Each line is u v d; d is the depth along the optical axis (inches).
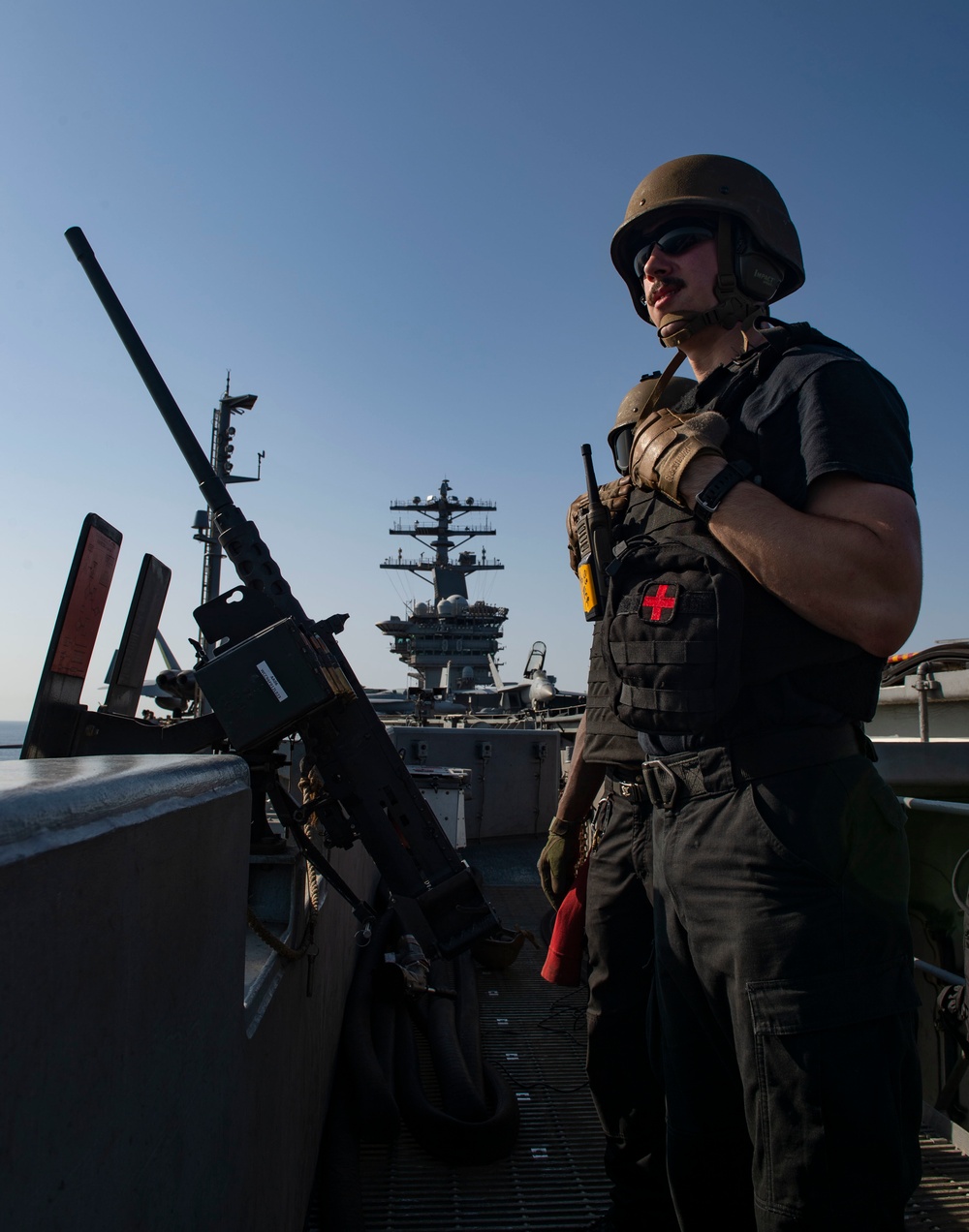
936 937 120.3
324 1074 102.6
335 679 90.5
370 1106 102.6
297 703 85.2
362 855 155.4
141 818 30.6
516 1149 105.9
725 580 55.4
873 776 55.3
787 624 55.4
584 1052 136.7
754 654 55.4
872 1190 47.6
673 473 55.6
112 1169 27.7
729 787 55.2
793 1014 49.6
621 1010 81.4
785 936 51.0
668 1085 63.6
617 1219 80.9
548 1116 114.8
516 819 308.0
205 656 94.7
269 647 86.3
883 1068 49.3
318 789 95.3
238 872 47.5
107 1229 27.2
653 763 60.7
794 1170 48.5
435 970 151.0
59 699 87.1
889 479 51.0
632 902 81.4
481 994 164.1
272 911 82.1
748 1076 51.6
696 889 56.4
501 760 307.4
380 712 664.4
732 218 65.3
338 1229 83.9
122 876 28.8
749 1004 51.4
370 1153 104.3
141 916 30.8
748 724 54.9
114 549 95.2
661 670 56.2
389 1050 118.8
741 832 53.9
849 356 56.9
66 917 24.2
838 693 54.7
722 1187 62.2
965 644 157.8
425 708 468.1
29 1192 21.8
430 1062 128.9
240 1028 48.0
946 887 120.4
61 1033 23.9
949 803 90.7
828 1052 48.8
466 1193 96.0
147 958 31.4
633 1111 80.4
